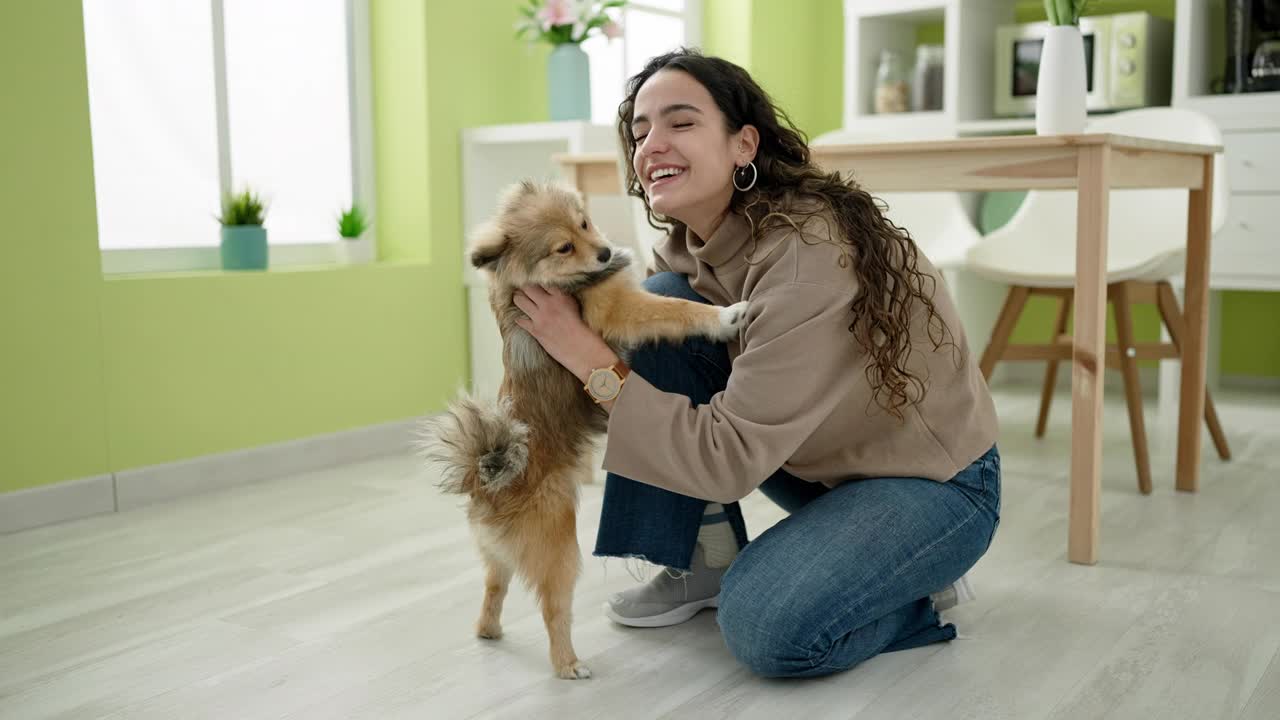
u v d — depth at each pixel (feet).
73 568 7.38
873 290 5.10
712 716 5.05
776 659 5.21
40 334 8.44
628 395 5.15
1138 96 13.42
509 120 12.44
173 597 6.79
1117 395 14.37
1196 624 6.10
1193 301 8.98
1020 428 11.92
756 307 5.19
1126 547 7.57
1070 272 10.02
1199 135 10.08
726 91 5.39
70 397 8.64
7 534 8.20
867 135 12.32
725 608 5.41
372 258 11.80
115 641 6.08
